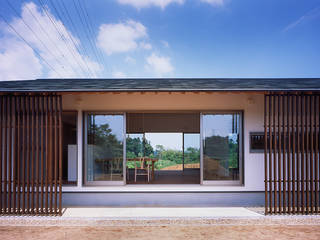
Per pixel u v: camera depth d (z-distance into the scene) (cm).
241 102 554
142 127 652
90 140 558
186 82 577
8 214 442
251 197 543
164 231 381
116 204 535
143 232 377
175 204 530
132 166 651
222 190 538
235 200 542
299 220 418
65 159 723
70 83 561
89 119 561
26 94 445
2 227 396
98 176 554
